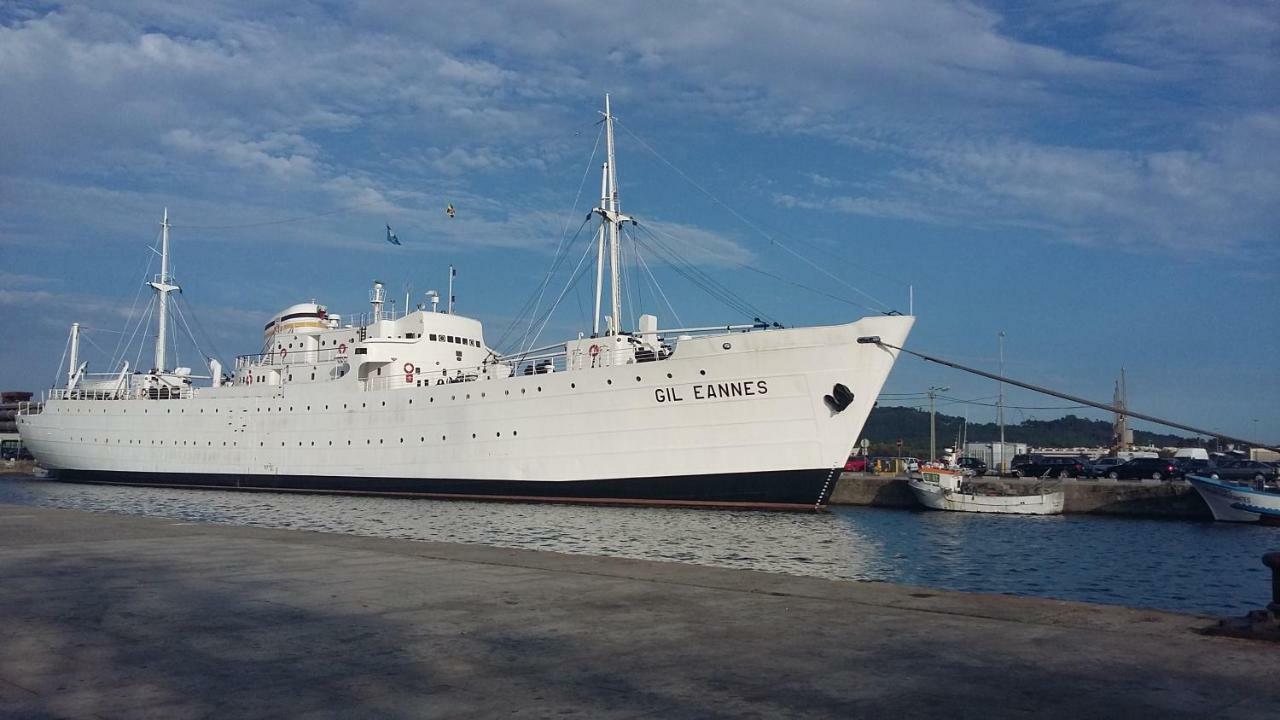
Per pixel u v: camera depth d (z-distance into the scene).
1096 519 44.53
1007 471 63.66
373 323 53.84
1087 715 5.83
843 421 36.91
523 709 6.05
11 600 10.29
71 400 64.50
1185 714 5.82
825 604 9.92
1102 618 9.01
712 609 9.62
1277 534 38.47
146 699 6.38
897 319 36.22
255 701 6.31
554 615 9.33
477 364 53.97
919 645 7.86
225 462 55.53
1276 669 6.95
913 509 50.25
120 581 11.66
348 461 49.94
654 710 6.01
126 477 60.78
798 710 5.98
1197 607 23.42
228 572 12.48
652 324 42.19
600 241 46.66
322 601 10.20
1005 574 27.86
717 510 38.78
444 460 45.69
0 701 6.35
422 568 12.88
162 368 66.19
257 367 56.91
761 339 37.38
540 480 42.25
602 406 40.59
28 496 53.09
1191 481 44.41
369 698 6.35
